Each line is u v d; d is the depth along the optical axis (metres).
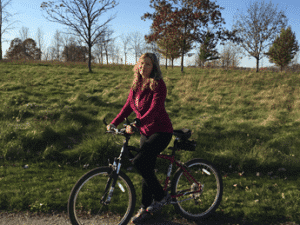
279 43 26.39
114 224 2.51
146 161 2.33
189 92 10.66
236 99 9.59
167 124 2.38
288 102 8.85
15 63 21.80
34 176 3.82
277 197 3.19
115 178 2.38
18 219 2.59
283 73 17.48
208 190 3.17
